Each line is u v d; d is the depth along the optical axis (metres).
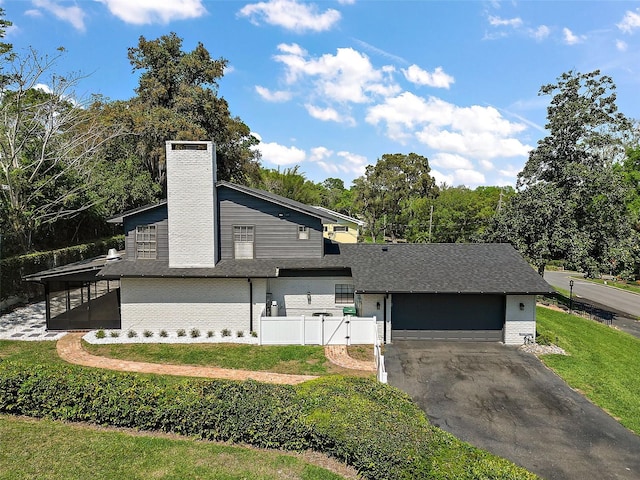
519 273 17.86
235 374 13.34
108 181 33.66
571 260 24.64
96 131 34.59
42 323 18.38
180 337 16.77
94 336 16.55
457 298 17.22
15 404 9.39
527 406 11.73
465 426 10.62
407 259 19.31
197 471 7.41
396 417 8.12
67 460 7.61
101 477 7.15
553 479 8.45
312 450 8.19
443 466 6.73
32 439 8.30
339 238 46.69
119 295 17.73
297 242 18.72
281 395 9.03
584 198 25.73
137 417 8.80
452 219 50.03
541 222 25.94
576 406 11.78
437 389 12.78
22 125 26.70
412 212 62.47
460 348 16.45
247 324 17.50
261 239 18.58
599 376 14.05
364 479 7.24
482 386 13.02
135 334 16.72
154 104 37.22
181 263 17.55
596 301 33.00
